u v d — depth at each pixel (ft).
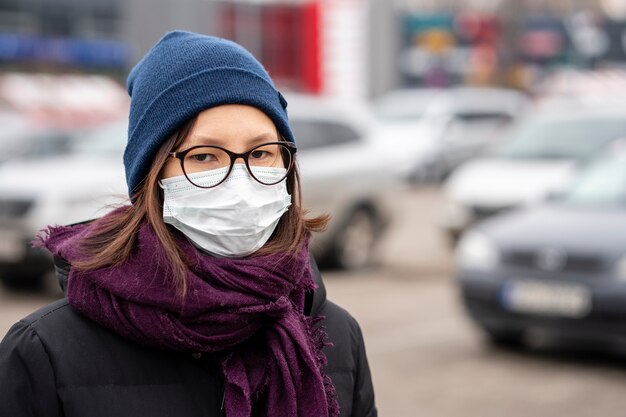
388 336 23.97
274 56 92.07
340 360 6.37
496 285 21.54
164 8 56.08
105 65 88.38
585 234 21.18
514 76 111.65
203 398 5.67
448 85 114.93
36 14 84.79
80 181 27.89
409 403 17.95
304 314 6.31
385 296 29.71
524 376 19.89
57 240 6.10
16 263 27.58
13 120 54.44
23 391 5.44
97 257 5.62
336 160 33.88
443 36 113.80
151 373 5.60
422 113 69.56
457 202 36.55
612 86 116.47
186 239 6.02
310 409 5.76
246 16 88.84
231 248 5.99
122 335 5.58
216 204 5.90
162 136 5.84
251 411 5.78
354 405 6.51
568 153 37.68
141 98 6.01
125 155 6.15
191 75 5.85
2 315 25.54
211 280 5.72
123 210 6.08
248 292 5.75
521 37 114.73
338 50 96.99
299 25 93.71
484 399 18.20
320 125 34.24
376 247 35.47
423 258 37.86
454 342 23.24
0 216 27.58
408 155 65.51
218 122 5.85
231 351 5.77
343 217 33.86
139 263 5.61
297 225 6.31
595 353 21.84
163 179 6.02
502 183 35.76
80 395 5.44
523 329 21.42
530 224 22.58
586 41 125.90
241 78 5.91
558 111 41.39
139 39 56.08
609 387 18.97
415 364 21.02
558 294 20.61
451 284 31.99
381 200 35.47
